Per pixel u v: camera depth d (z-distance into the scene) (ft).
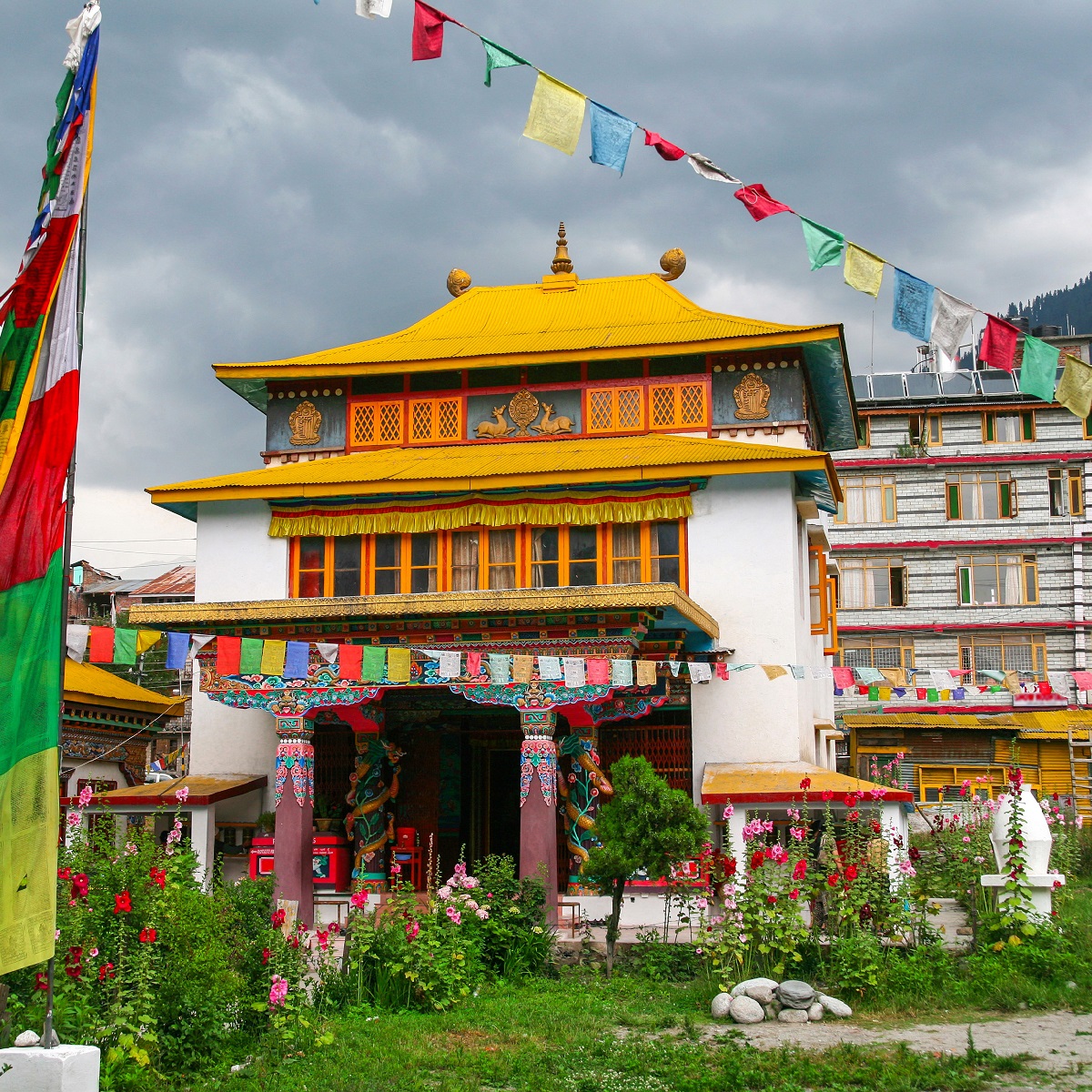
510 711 78.79
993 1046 42.52
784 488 76.43
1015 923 53.62
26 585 30.94
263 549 82.28
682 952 57.06
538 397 87.15
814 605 94.17
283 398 91.04
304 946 51.60
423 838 81.71
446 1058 42.11
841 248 45.47
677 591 65.05
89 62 32.73
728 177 45.21
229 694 70.59
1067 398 45.44
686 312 91.30
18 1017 36.14
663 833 56.29
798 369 83.61
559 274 99.55
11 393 31.73
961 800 114.42
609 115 44.11
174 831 50.90
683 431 84.64
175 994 40.27
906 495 167.73
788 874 55.01
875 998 49.80
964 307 44.96
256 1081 38.70
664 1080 39.42
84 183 32.50
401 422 88.89
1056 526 163.73
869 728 144.05
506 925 58.75
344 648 52.90
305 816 69.31
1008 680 82.02
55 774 30.32
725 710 75.10
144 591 153.79
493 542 79.41
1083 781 137.69
